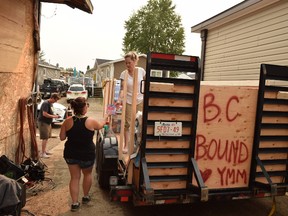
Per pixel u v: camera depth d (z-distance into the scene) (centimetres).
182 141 352
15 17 497
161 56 330
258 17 754
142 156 337
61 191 509
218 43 949
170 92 338
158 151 344
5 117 481
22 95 570
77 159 420
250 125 382
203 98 359
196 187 346
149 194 316
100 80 4122
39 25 672
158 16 4478
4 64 460
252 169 385
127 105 453
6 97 482
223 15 848
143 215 425
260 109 373
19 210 344
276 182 396
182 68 339
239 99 373
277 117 386
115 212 431
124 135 449
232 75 870
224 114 370
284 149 396
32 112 614
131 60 450
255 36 768
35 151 609
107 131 513
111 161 439
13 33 492
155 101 335
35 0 608
